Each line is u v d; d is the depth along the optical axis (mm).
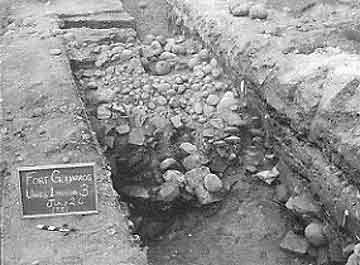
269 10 6059
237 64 5496
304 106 4547
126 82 5832
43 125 4484
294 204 4715
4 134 4414
